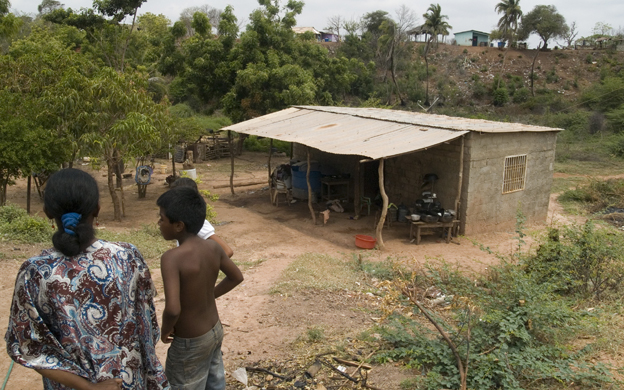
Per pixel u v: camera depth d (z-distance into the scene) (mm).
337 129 14086
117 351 2271
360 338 5453
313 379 4547
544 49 59969
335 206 14938
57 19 29125
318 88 28094
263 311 6414
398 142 11570
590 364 4660
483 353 4551
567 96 50188
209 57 26219
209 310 3080
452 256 10555
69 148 12039
